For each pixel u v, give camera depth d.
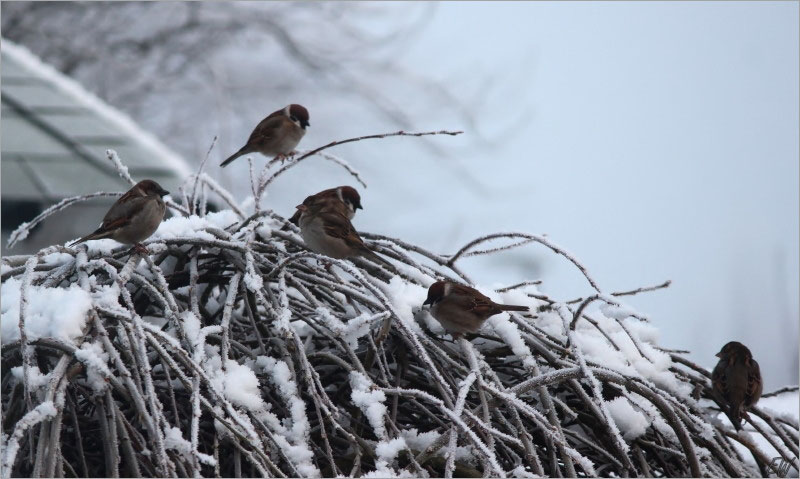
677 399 10.62
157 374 8.91
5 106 18.52
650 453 10.40
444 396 8.89
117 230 9.90
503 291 10.99
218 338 9.44
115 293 8.56
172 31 37.59
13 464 7.74
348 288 9.56
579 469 9.93
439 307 9.68
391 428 8.84
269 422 8.52
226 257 9.96
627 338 11.04
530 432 9.73
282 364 8.88
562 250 10.09
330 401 8.94
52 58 36.22
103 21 37.06
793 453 10.89
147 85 36.91
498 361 10.20
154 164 17.97
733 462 10.27
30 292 8.59
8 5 35.66
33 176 16.16
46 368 8.67
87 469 8.75
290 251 10.98
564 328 10.59
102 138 18.19
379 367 9.73
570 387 9.72
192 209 11.97
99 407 7.83
